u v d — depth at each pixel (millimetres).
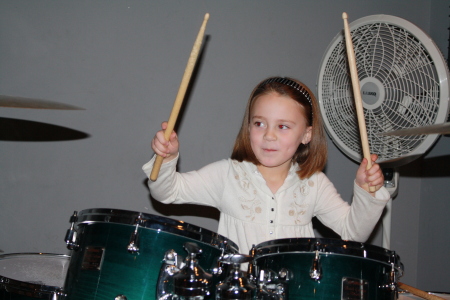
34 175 1940
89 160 1989
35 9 1921
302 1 2236
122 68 2010
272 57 2188
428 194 2312
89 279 1131
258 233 1499
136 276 1104
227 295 1049
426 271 2301
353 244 1110
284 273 1125
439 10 2312
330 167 2270
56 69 1944
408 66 1596
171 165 1387
